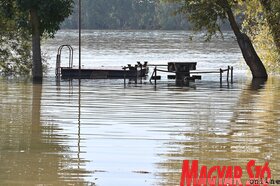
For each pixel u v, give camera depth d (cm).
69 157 3362
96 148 3562
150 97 5706
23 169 3122
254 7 7906
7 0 7206
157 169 3145
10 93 5850
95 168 3158
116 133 3978
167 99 5584
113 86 6656
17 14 7269
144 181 2956
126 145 3647
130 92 6094
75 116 4584
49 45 17225
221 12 7925
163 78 7825
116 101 5388
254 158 3366
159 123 4338
